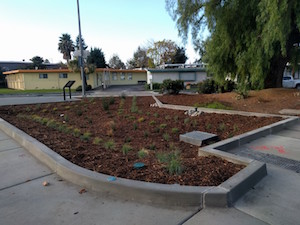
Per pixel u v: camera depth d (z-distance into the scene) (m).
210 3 9.81
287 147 4.38
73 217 2.22
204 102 10.19
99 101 12.41
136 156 3.74
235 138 4.52
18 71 27.38
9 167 3.52
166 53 47.81
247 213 2.24
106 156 3.69
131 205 2.41
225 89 13.64
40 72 28.20
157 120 7.14
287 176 3.09
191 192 2.37
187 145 4.73
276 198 2.52
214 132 5.62
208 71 12.10
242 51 9.98
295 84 21.28
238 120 6.66
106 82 34.66
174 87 14.66
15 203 2.49
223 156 3.50
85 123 7.00
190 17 11.07
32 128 5.87
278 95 9.91
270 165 3.49
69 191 2.73
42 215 2.26
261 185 2.82
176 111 8.73
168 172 2.95
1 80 37.72
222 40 10.16
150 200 2.45
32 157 3.97
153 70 28.92
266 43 7.91
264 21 8.15
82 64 16.53
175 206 2.37
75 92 23.80
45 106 10.77
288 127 6.00
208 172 2.95
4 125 6.09
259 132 5.04
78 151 3.91
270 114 7.14
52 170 3.37
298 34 9.52
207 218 2.17
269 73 11.43
